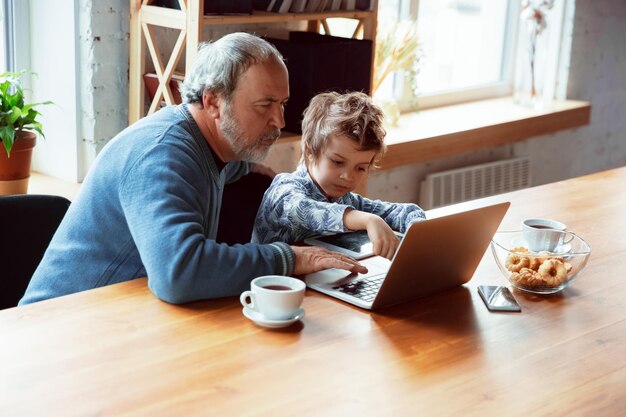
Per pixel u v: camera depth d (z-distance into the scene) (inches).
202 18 114.9
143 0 121.9
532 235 82.0
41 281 79.5
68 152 129.8
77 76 125.8
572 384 60.1
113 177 75.9
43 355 59.4
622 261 86.1
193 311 68.1
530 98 192.7
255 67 76.2
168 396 54.9
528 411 55.9
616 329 70.1
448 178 176.2
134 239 71.8
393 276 68.7
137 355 60.2
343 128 85.4
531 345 66.1
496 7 197.5
